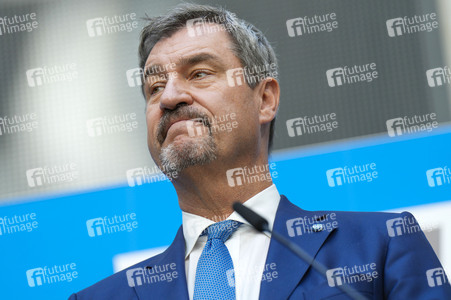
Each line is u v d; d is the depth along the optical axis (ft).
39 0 32.58
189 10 22.97
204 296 19.57
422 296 19.04
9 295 29.12
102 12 32.32
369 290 19.02
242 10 31.94
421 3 31.60
